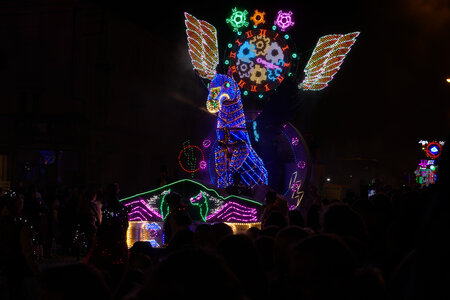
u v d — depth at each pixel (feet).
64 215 54.60
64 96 91.56
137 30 115.55
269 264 13.00
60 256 53.78
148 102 121.60
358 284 8.11
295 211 23.41
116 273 24.43
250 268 10.21
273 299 10.65
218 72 51.75
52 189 60.34
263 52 51.08
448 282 6.70
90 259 24.63
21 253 25.03
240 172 47.83
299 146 50.08
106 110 98.73
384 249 15.83
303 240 8.20
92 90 96.84
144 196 41.73
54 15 94.99
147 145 119.96
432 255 6.88
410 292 7.13
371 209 16.78
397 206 24.94
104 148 99.35
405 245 14.29
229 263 10.16
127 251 25.39
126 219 25.85
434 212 7.04
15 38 95.71
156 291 5.75
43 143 88.28
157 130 126.00
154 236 41.06
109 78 102.47
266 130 50.75
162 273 5.79
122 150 107.86
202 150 50.72
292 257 8.23
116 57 106.22
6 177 86.28
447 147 7.27
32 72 94.79
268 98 50.90
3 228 25.14
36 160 89.40
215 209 41.01
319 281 7.96
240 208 40.83
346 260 8.00
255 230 17.28
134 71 114.62
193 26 51.72
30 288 25.27
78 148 90.89
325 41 50.47
